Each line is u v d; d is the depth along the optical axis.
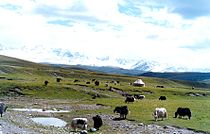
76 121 59.94
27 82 148.12
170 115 76.75
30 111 87.62
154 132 55.97
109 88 161.88
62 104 109.31
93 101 119.62
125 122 67.94
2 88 128.88
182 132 56.06
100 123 60.88
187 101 116.88
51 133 48.84
